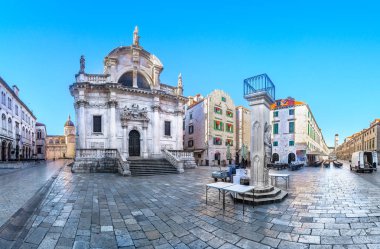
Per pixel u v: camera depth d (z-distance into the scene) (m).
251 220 6.03
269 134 9.55
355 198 8.76
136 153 25.28
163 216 6.44
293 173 20.83
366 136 54.50
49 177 15.58
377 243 4.62
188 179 15.12
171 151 26.44
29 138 51.25
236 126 43.12
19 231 5.18
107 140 23.53
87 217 6.34
